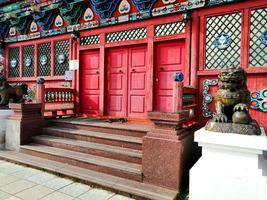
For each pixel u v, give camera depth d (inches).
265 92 162.2
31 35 293.3
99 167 156.5
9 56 324.8
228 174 103.4
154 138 137.8
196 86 188.9
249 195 98.8
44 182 148.0
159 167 135.7
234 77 113.7
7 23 315.3
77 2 244.8
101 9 232.2
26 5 282.5
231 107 118.8
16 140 205.2
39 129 218.5
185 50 194.9
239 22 172.6
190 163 150.7
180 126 145.2
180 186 132.0
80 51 261.0
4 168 172.4
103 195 131.5
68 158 171.5
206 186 106.8
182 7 191.5
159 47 213.5
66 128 215.8
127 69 235.0
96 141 186.2
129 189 132.3
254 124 109.6
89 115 257.1
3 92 240.7
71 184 145.4
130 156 157.9
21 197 128.2
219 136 105.7
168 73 209.9
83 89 262.8
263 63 164.4
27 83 305.7
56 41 278.1
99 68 249.1
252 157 100.8
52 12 270.1
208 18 185.2
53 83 283.0
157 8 204.4
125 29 227.5
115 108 243.6
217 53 181.6
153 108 215.6
